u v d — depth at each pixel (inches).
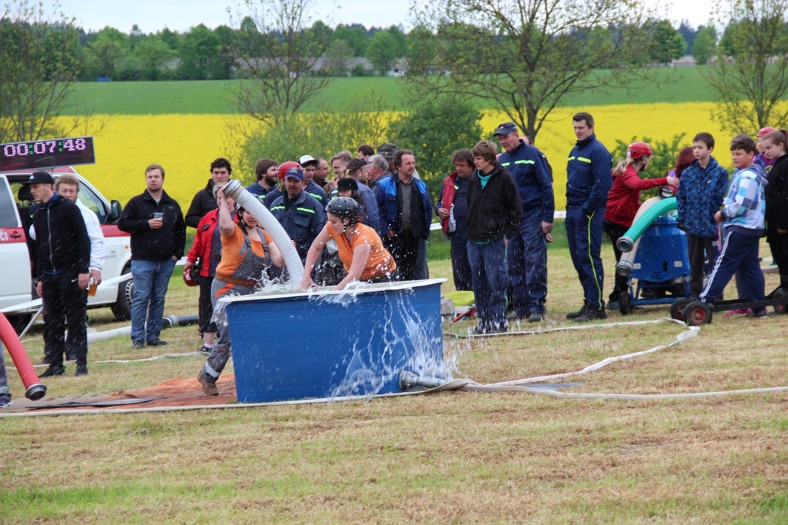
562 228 1309.1
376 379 380.2
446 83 1465.3
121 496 269.6
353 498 256.2
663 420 315.6
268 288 414.6
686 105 2465.6
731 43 1601.9
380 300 378.3
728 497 240.4
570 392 368.2
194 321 748.6
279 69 1617.9
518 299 609.9
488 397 366.3
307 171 566.9
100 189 1771.7
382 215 621.3
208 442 325.7
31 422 372.8
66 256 510.3
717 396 346.6
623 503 240.5
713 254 677.9
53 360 516.1
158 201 627.5
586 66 1465.3
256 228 428.5
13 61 1469.0
